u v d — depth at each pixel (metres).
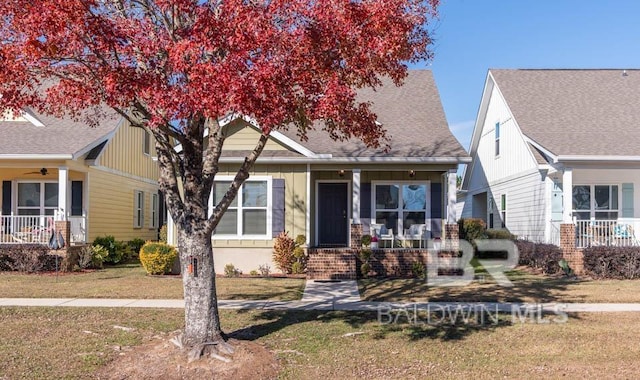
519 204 21.28
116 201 22.95
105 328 9.35
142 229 26.14
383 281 15.30
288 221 17.25
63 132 19.59
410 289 13.77
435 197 18.56
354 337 8.95
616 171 19.33
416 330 9.40
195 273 7.88
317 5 7.09
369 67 7.80
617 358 7.85
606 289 13.57
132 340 8.61
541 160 18.47
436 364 7.60
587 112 20.25
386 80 22.12
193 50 6.34
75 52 6.95
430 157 16.91
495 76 23.31
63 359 7.68
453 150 17.31
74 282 14.65
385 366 7.52
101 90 7.32
